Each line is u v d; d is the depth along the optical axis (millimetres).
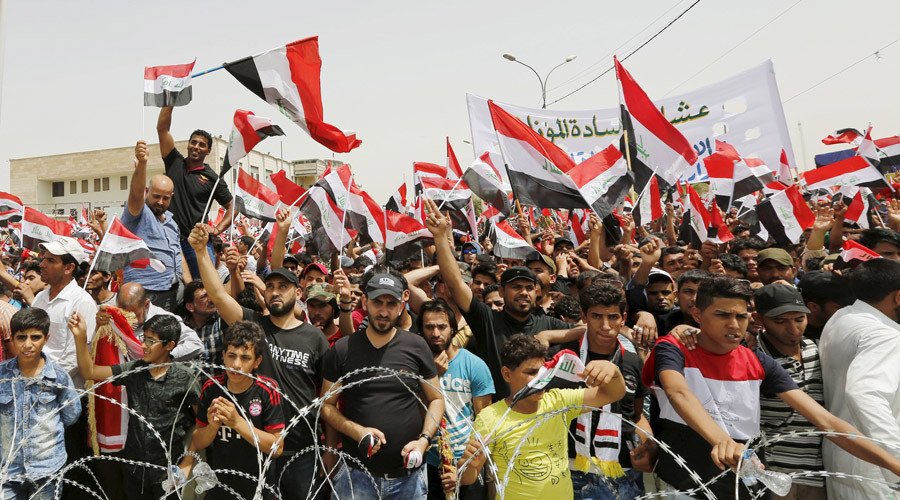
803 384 4074
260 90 6367
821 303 4551
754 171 11188
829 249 8555
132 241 5660
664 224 13156
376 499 4355
